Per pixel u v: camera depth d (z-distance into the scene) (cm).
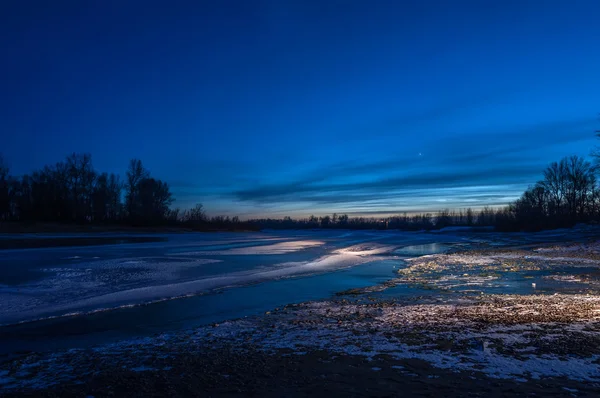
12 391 512
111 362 637
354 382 504
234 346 720
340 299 1316
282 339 762
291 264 2452
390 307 1109
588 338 677
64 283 1631
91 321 1032
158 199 8712
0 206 7075
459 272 2053
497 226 8762
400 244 4766
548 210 8644
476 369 537
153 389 505
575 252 3066
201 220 9588
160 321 1030
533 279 1762
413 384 489
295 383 509
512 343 654
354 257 2992
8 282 1639
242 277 1853
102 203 7975
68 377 565
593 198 7544
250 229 10650
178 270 2075
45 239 4784
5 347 805
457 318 888
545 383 481
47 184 7531
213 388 501
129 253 3062
